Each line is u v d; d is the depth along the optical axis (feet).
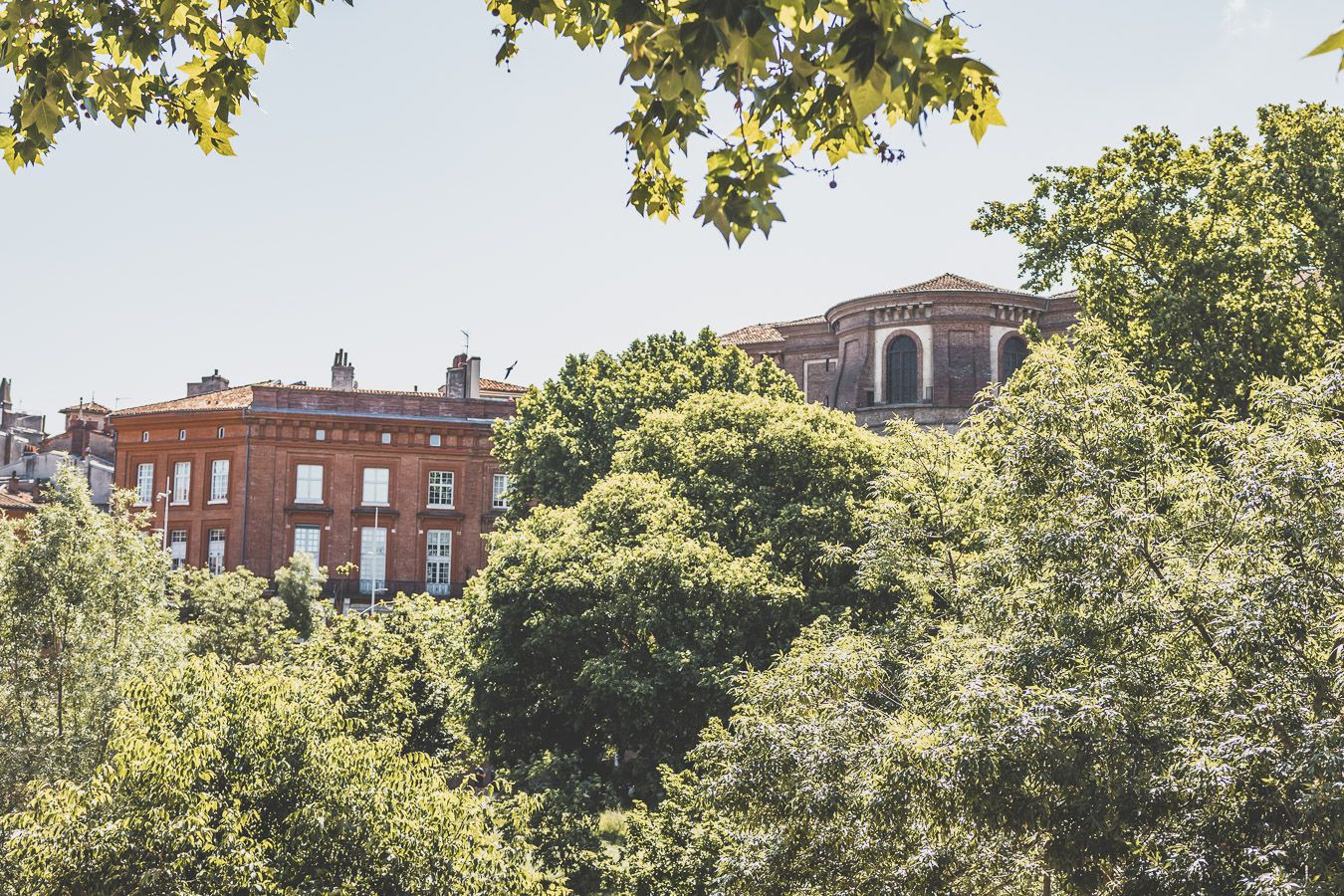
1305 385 60.90
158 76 31.55
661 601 100.07
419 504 228.84
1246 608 46.14
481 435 232.32
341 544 224.74
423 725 93.25
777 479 119.24
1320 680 44.93
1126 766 45.39
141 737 54.03
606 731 104.32
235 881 49.52
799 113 20.99
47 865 48.93
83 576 95.86
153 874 48.62
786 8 16.87
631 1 17.89
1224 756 42.27
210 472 224.53
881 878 51.98
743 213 20.84
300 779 55.26
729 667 94.12
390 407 229.66
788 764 55.26
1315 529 46.78
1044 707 45.78
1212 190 107.76
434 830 56.85
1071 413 57.21
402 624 98.12
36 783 59.88
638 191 29.04
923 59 16.33
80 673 92.27
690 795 66.03
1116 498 53.52
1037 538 53.42
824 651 63.31
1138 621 50.26
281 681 59.06
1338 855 40.98
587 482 161.89
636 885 68.08
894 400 204.95
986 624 60.90
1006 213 118.73
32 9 26.68
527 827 70.85
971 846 51.90
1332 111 104.68
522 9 26.37
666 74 17.80
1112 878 47.26
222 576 167.84
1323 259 102.32
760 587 100.53
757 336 254.27
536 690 106.11
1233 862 42.57
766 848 56.49
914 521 81.00
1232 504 52.01
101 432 303.07
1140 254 111.86
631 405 165.48
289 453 224.74
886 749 50.70
